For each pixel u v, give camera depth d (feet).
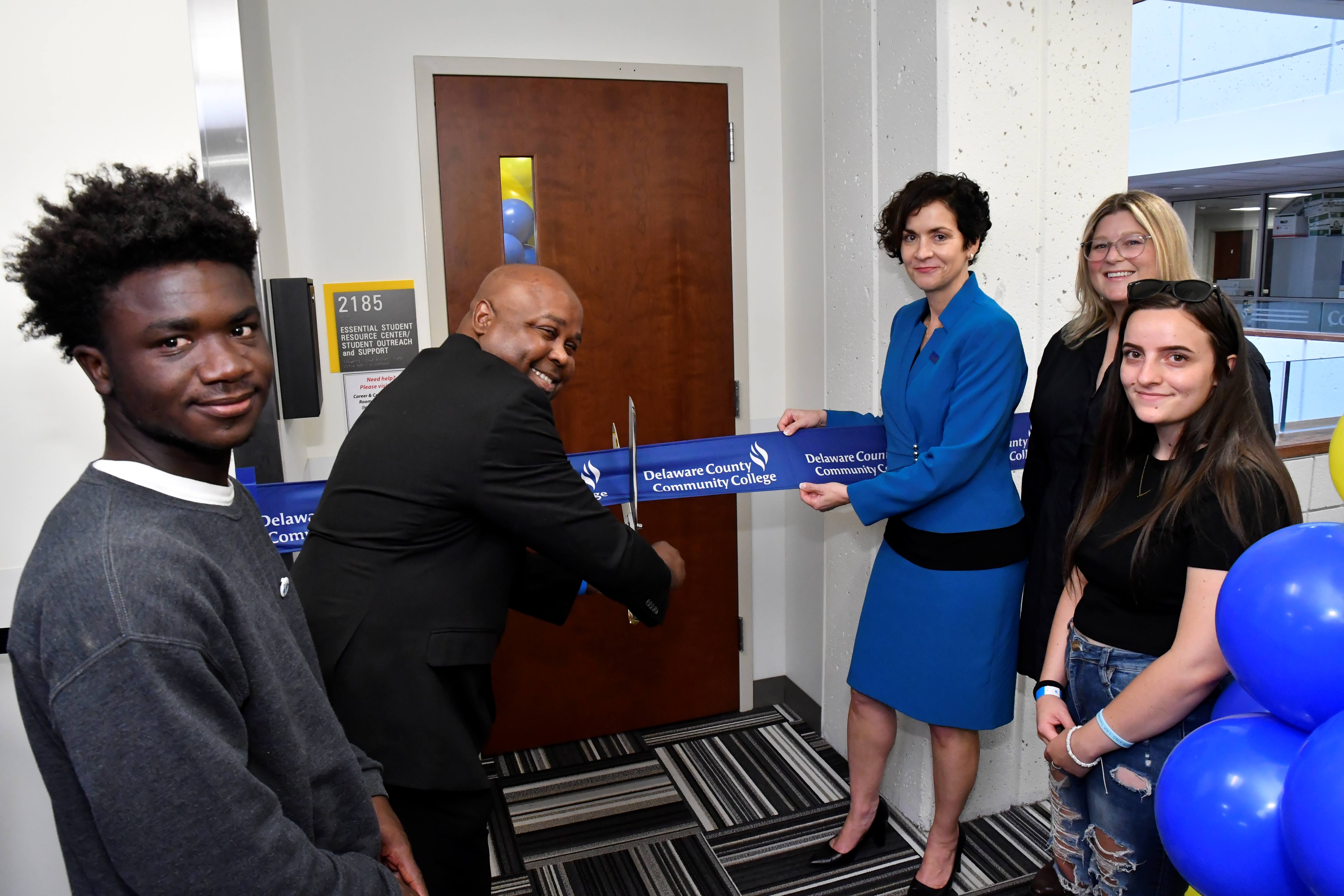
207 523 2.47
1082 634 4.72
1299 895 2.99
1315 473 9.41
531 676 9.15
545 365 4.87
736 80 8.77
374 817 3.12
